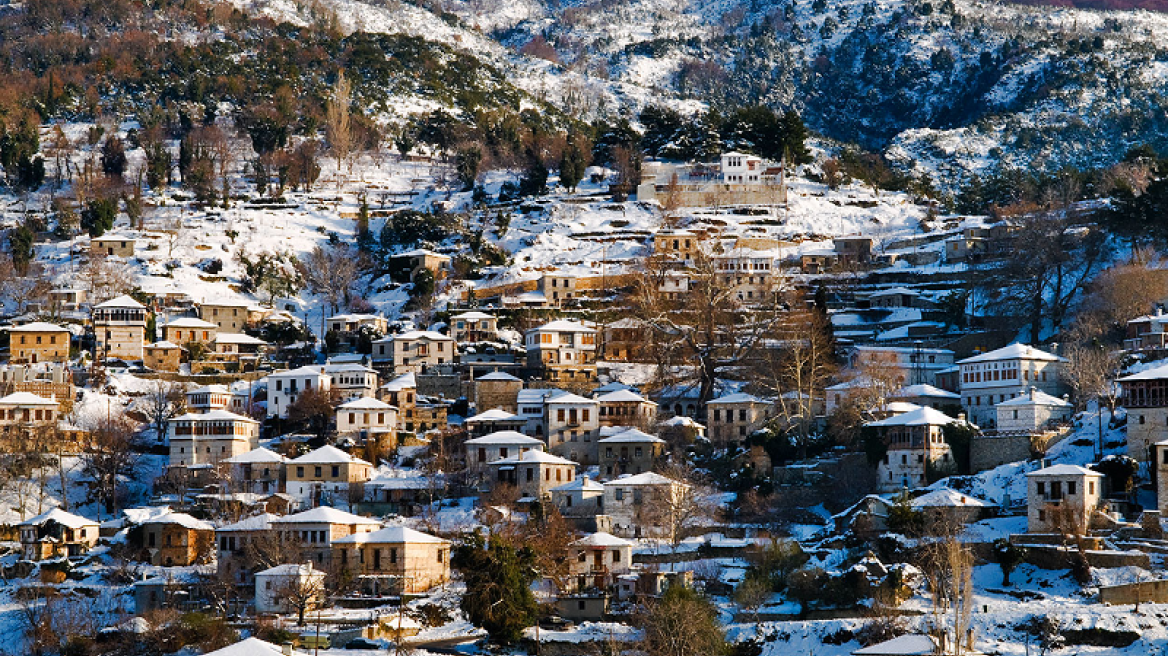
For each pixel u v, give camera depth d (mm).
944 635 182750
